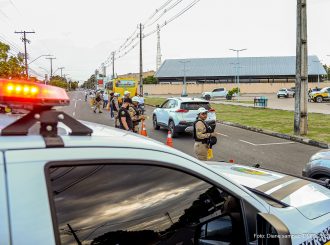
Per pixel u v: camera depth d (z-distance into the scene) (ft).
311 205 8.07
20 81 4.98
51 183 4.61
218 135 56.39
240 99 206.90
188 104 52.80
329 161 18.42
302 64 51.52
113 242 5.34
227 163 12.55
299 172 32.14
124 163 5.37
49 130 5.02
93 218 5.11
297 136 51.06
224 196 6.71
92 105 134.72
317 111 100.12
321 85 306.14
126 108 37.58
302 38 51.39
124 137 6.03
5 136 4.70
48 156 4.65
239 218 6.64
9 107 5.63
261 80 352.69
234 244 6.61
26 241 4.26
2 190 4.23
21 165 4.42
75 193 4.91
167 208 5.95
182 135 55.98
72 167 4.83
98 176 5.14
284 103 149.59
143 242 5.71
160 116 59.47
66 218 4.82
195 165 6.35
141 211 5.65
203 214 6.44
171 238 6.03
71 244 4.88
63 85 388.78
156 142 6.47
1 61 132.77
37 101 4.85
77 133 5.31
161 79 370.32
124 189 5.42
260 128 60.90
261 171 11.13
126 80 148.87
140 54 166.09
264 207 7.02
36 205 4.40
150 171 5.70
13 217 4.23
